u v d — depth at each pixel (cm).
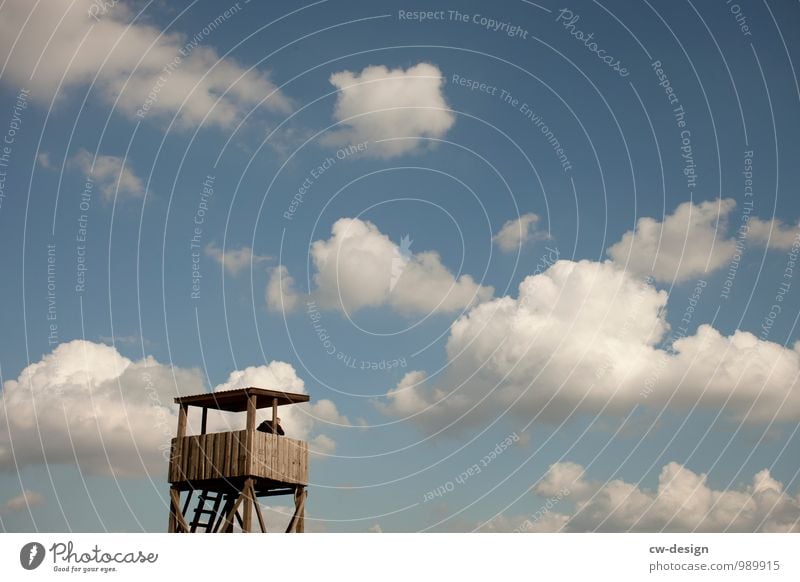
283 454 2783
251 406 2753
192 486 2806
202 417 2878
